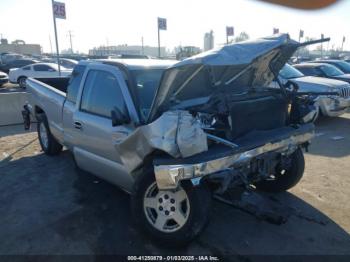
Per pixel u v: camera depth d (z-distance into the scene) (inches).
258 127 146.9
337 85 368.5
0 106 369.7
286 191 184.4
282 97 158.6
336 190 185.6
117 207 167.0
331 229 144.9
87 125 169.8
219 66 124.7
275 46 128.0
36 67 807.7
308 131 161.0
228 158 122.6
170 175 116.4
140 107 144.6
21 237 141.4
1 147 280.8
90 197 179.0
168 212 129.3
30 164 234.7
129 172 141.8
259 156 139.0
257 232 142.9
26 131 344.5
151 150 123.6
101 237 140.6
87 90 177.6
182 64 115.5
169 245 129.6
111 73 162.2
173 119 116.1
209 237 139.3
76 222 153.0
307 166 226.1
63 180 203.5
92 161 173.5
